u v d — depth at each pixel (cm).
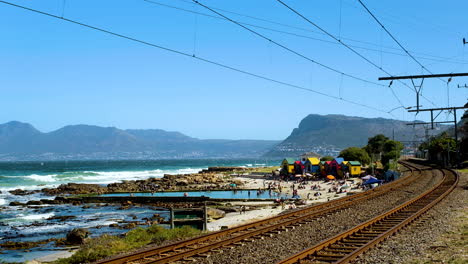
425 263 1402
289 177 12125
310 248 1559
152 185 11219
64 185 11850
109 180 15962
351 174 10769
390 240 1795
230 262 1528
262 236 2036
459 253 1527
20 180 15162
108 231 4728
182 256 1606
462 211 2717
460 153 10800
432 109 5022
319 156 15038
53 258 3092
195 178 12838
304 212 3027
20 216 6338
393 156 11575
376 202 3588
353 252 1494
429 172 7869
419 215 2516
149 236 2412
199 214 2592
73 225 5328
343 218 2639
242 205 6381
